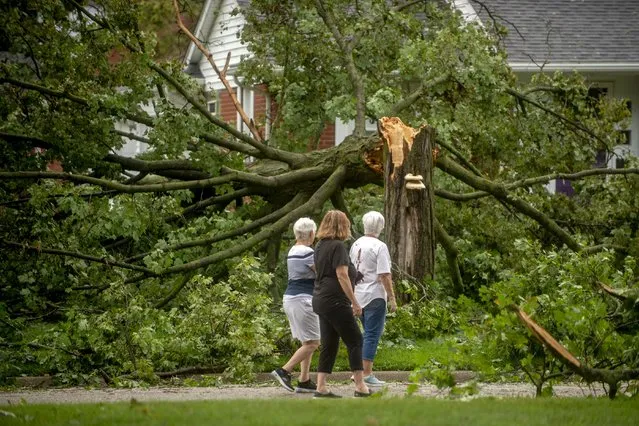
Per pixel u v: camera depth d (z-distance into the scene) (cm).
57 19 1850
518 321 1030
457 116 2095
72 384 1434
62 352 1455
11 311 1681
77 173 1814
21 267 1623
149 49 1825
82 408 928
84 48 1811
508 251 2117
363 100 2039
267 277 1536
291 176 1923
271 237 1828
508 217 2156
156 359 1498
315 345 1241
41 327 1759
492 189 2009
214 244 1841
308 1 2134
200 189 2006
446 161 2000
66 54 1806
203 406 911
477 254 2064
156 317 1489
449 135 2005
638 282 1316
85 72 1828
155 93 1873
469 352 1062
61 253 1598
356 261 1240
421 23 2159
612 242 2108
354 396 1181
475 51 2016
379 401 955
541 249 2064
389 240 1753
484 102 2086
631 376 1022
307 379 1261
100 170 1823
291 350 1560
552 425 820
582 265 1477
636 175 2156
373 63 2158
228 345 1473
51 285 1628
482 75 2009
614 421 855
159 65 1891
